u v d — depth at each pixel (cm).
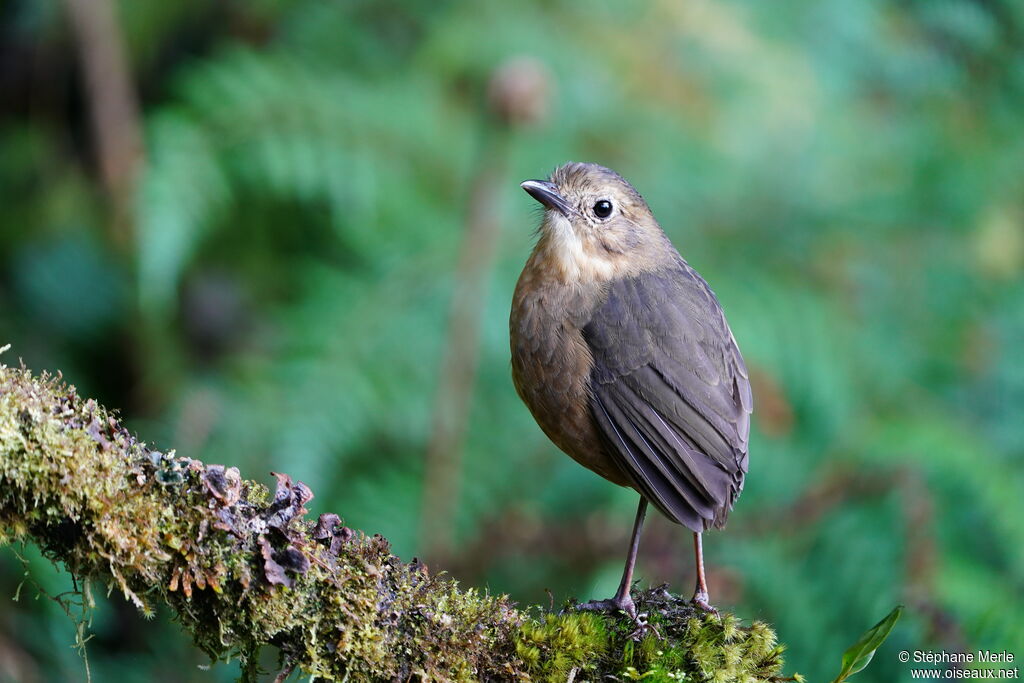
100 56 1234
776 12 1333
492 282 1127
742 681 566
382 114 1170
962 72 1276
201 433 1059
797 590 930
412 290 1132
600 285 777
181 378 1215
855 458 1010
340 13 1266
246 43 1323
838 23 1321
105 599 981
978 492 966
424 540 1045
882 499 970
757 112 1264
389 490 1059
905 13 1343
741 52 1278
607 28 1280
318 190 1170
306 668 511
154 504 491
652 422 733
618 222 798
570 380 756
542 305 775
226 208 1158
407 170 1182
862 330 1136
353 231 1170
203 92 1135
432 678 524
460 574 1069
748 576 952
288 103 1137
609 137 1218
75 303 1241
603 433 750
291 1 1297
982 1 1273
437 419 1065
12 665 930
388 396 1077
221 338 1257
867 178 1252
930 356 1134
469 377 1072
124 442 497
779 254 1192
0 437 475
